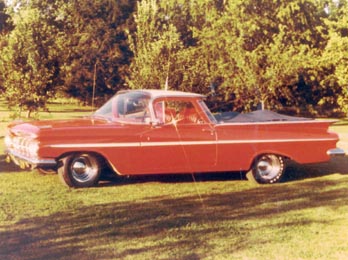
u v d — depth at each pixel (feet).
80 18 138.72
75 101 147.95
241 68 102.73
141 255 19.93
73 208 26.96
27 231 22.89
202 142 33.45
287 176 37.19
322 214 26.35
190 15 117.19
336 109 120.47
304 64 101.71
